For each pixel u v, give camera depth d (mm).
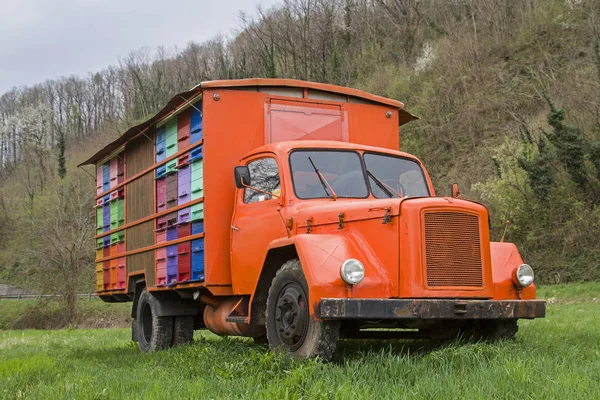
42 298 38344
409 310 5883
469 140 35719
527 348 6266
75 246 39719
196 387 4949
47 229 41312
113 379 5777
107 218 12414
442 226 6293
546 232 26859
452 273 6270
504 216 27875
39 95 115312
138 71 90375
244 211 7984
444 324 7180
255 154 8055
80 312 37500
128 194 11273
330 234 6727
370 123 9266
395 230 6254
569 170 26812
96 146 79875
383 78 48031
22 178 82875
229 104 8461
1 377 6176
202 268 8297
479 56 39781
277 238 7352
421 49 50500
